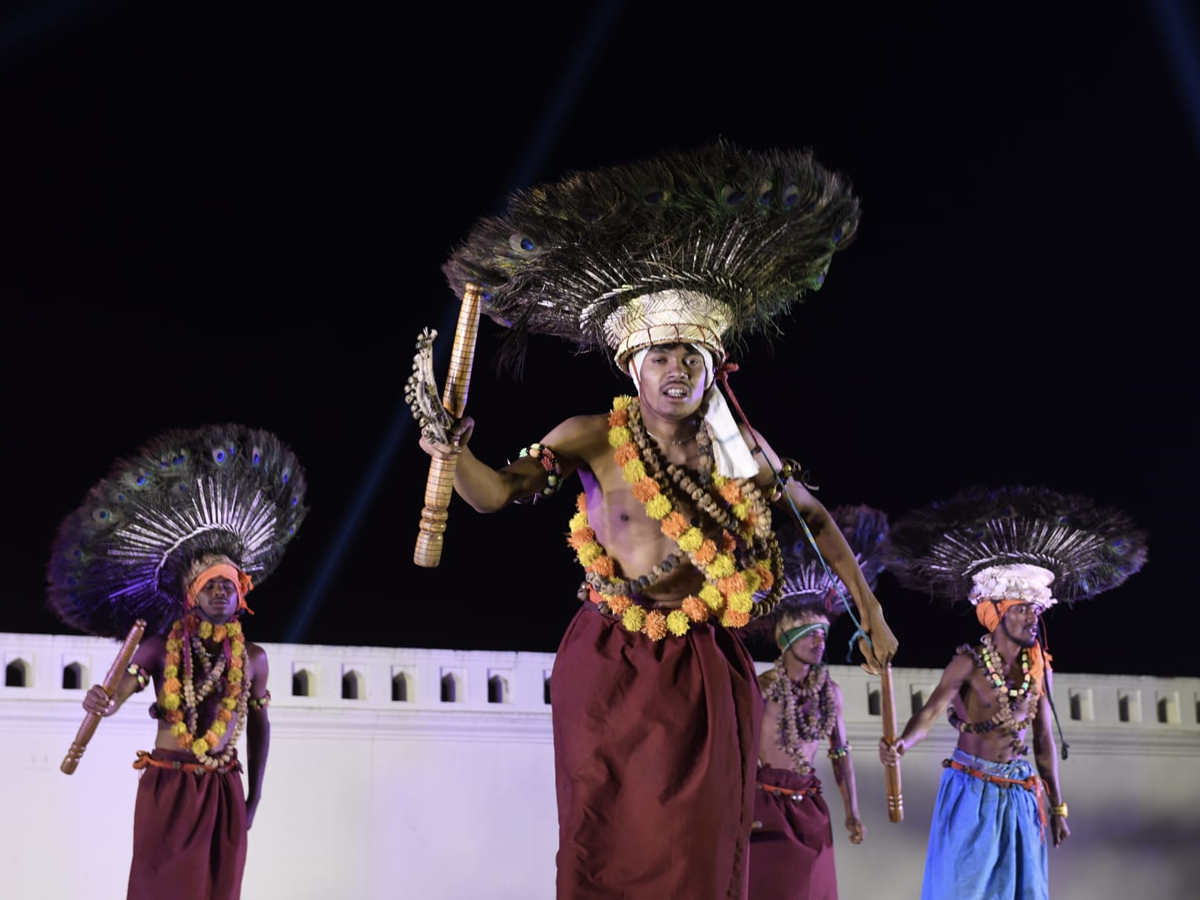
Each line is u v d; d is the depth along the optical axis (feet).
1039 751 24.72
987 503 24.95
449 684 27.12
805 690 24.43
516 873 26.32
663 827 11.88
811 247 13.06
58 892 23.95
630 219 12.48
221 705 20.99
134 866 20.13
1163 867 30.30
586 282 12.93
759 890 23.21
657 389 12.71
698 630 12.59
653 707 12.14
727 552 12.83
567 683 12.49
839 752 25.17
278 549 22.82
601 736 12.12
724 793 12.12
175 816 20.27
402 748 26.18
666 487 12.87
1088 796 30.22
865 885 28.55
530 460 12.79
